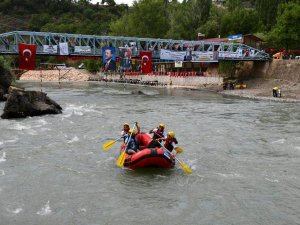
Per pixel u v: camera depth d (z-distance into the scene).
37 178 14.02
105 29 163.12
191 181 13.88
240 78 69.75
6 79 45.12
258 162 16.41
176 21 104.88
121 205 11.66
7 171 14.76
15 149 18.12
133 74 94.44
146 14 94.69
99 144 19.59
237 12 98.88
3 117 27.19
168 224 10.43
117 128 24.34
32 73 121.56
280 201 12.06
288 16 64.38
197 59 60.44
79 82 97.94
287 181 13.93
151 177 14.30
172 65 90.69
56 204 11.67
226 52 62.75
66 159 16.61
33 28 194.75
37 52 47.97
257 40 72.94
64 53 50.19
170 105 39.47
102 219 10.70
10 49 48.00
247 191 12.91
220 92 59.12
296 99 46.09
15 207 11.40
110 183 13.60
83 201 11.95
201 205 11.71
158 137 16.27
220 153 17.94
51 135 21.50
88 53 52.38
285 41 66.81
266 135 22.17
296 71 59.16
